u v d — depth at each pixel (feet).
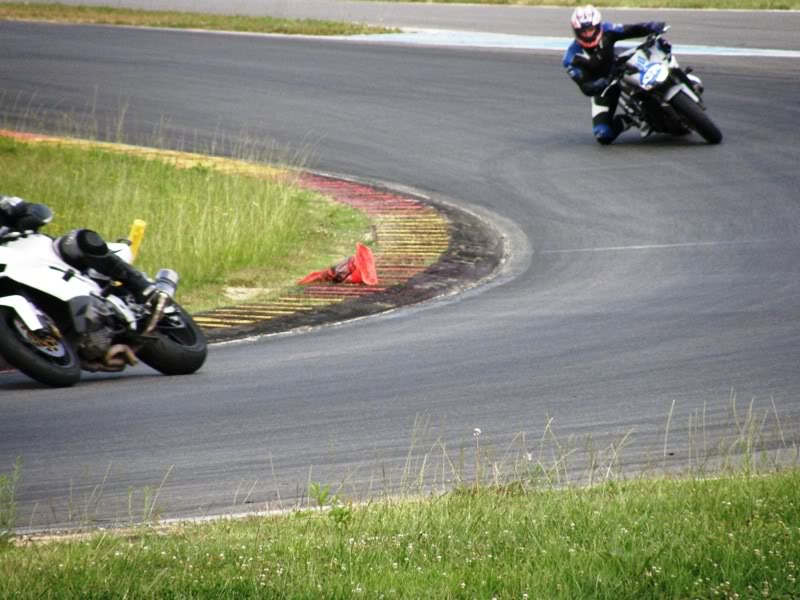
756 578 51.01
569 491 64.59
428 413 88.02
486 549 54.95
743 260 149.69
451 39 326.03
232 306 132.05
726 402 89.97
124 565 52.13
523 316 125.80
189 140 225.15
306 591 49.24
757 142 211.61
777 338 111.34
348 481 71.92
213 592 49.14
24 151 202.90
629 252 156.97
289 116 243.19
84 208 164.66
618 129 215.72
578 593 49.19
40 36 335.88
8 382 99.30
